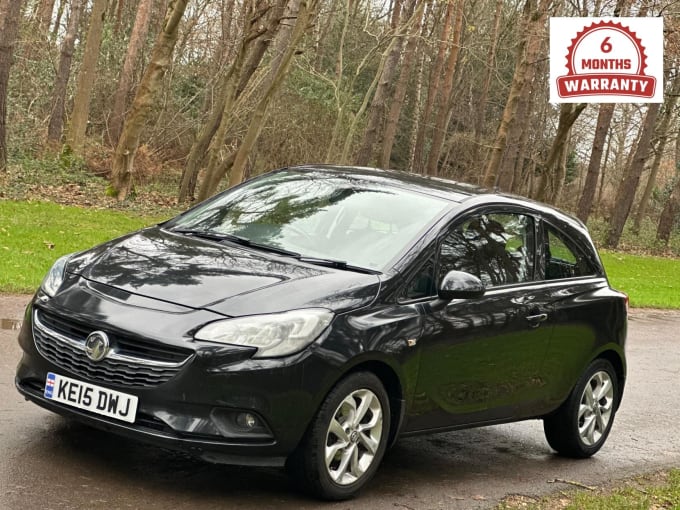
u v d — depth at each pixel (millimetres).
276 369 4773
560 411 7055
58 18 40688
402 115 52562
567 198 64750
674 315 18375
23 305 9641
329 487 5148
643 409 9422
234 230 6035
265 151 36781
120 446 5621
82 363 4883
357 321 5125
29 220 16250
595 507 5820
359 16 37844
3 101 23328
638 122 53312
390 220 5922
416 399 5551
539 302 6445
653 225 56469
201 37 40062
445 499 5680
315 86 35844
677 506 6141
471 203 6246
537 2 29703
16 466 5047
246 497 5090
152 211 21781
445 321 5625
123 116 35219
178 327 4762
